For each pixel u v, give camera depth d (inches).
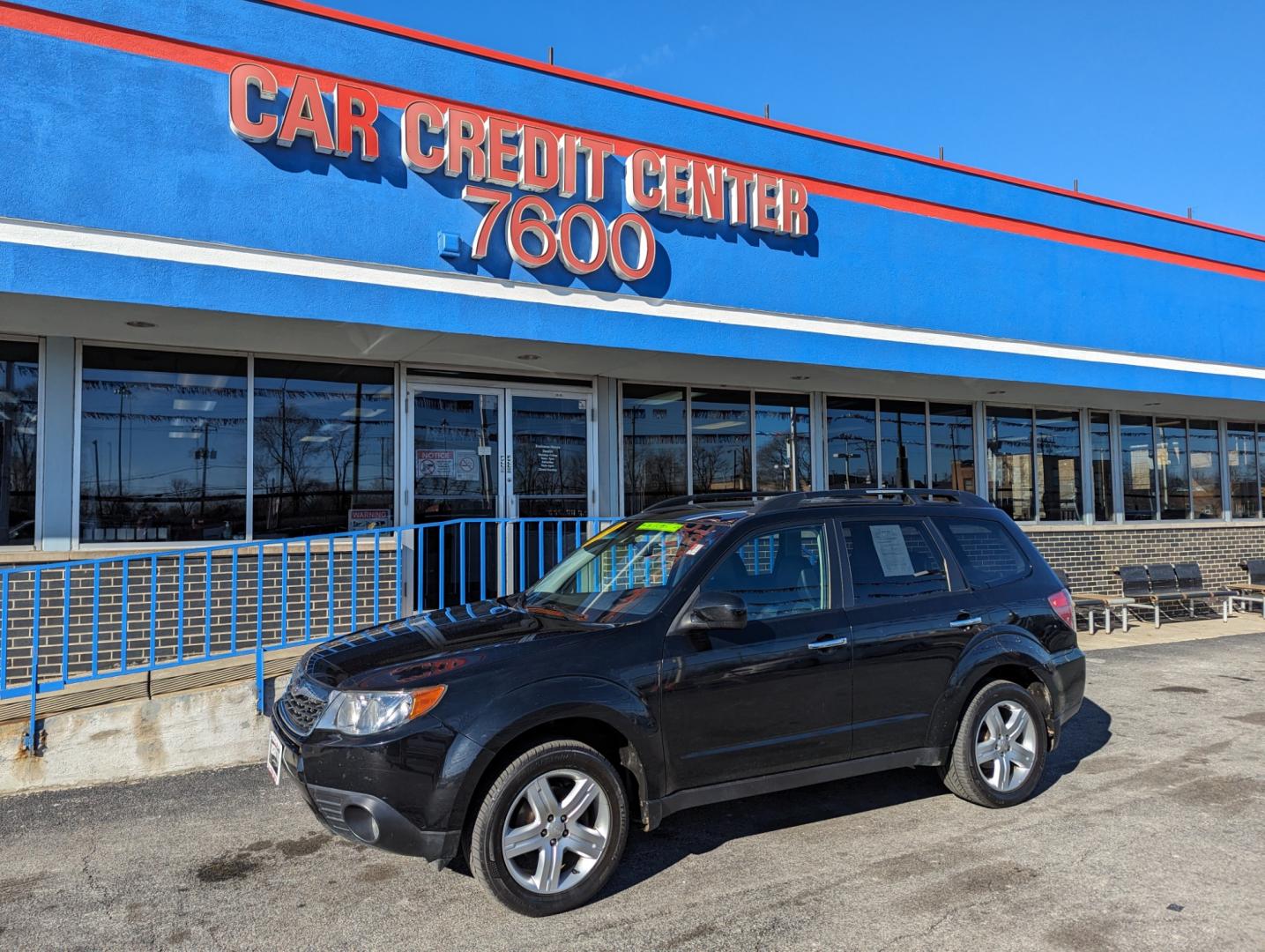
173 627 278.1
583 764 153.4
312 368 335.3
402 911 152.3
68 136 254.8
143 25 266.5
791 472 447.8
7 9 250.7
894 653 186.5
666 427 414.9
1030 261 458.6
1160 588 508.7
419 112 304.0
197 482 310.8
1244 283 540.4
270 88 279.9
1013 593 209.3
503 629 171.6
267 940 143.3
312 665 172.1
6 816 199.6
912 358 412.5
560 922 147.4
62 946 142.2
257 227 278.4
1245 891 156.6
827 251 396.2
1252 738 259.6
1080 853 173.3
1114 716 286.8
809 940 140.2
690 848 178.4
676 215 356.2
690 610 169.6
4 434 285.4
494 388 372.2
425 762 143.9
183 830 191.2
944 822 190.5
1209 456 596.7
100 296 251.1
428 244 305.0
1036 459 526.3
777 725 172.9
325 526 332.5
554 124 336.5
